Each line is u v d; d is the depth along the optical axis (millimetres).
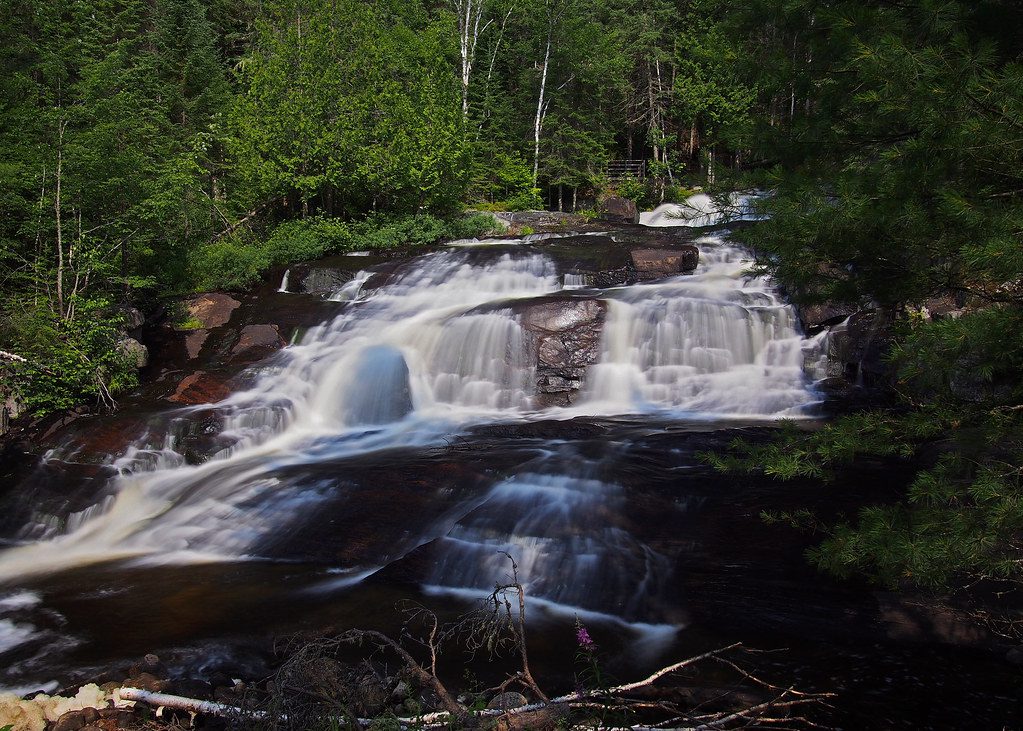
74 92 15641
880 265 4836
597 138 39031
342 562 7543
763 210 5496
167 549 8281
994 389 5234
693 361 12609
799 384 11914
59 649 5898
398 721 3748
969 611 5664
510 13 37500
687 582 6484
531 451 9336
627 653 5551
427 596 6637
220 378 13047
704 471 8281
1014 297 4375
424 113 25312
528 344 12711
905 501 7051
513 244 20219
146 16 32312
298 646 4840
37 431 11352
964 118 3971
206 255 18594
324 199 25484
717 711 4535
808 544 6688
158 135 21750
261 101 24172
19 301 12984
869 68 4258
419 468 9039
